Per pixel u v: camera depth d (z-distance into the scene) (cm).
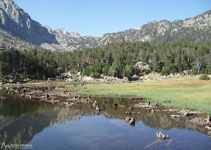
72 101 5638
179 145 2214
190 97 5534
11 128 2842
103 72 18750
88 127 2945
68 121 3319
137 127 2973
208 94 5762
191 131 2759
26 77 14938
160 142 2297
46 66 17638
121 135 2566
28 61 16825
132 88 8844
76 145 2173
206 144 2244
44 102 5403
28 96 6700
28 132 2658
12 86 10900
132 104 5169
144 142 2305
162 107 4656
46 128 2866
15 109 4294
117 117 3653
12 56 16038
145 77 18062
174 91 7156
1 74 13438
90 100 5844
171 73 18525
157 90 7775
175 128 2909
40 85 11894
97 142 2288
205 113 3906
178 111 4144
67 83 13288
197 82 9881
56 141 2314
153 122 3259
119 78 17838
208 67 18800
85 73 18538
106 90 8381
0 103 5084
